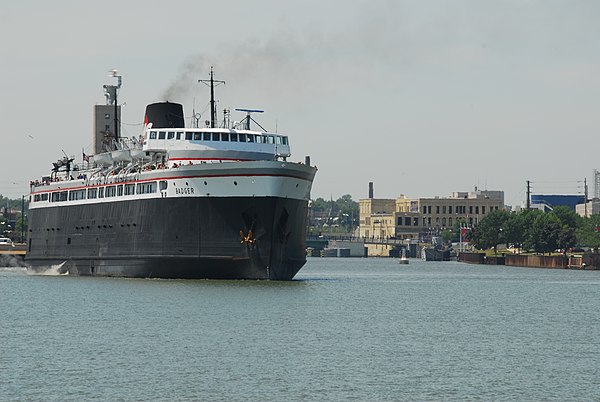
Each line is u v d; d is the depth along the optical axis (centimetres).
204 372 14775
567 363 15825
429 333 19200
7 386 13862
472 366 15488
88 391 13600
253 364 15388
